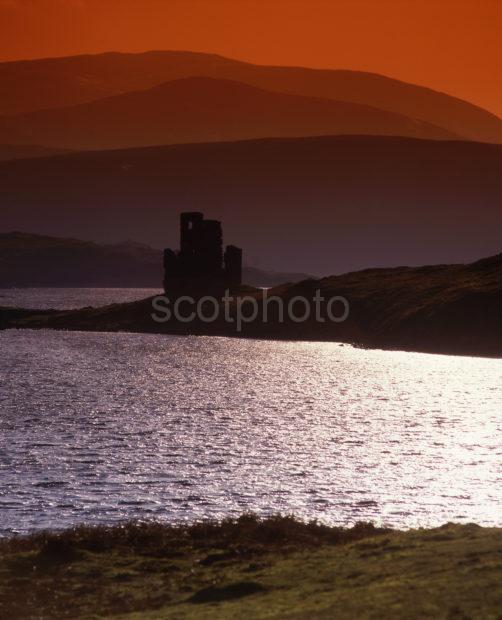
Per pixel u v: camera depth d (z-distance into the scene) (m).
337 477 155.25
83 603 77.69
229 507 133.88
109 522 123.62
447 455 176.00
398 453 178.38
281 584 77.19
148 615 71.25
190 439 193.50
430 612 61.56
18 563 89.06
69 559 90.31
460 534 87.62
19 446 181.62
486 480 153.50
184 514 129.38
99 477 152.75
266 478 153.75
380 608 63.88
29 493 140.38
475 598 63.72
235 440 192.75
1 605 76.81
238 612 68.69
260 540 97.44
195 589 79.94
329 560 83.75
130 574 85.56
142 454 174.75
